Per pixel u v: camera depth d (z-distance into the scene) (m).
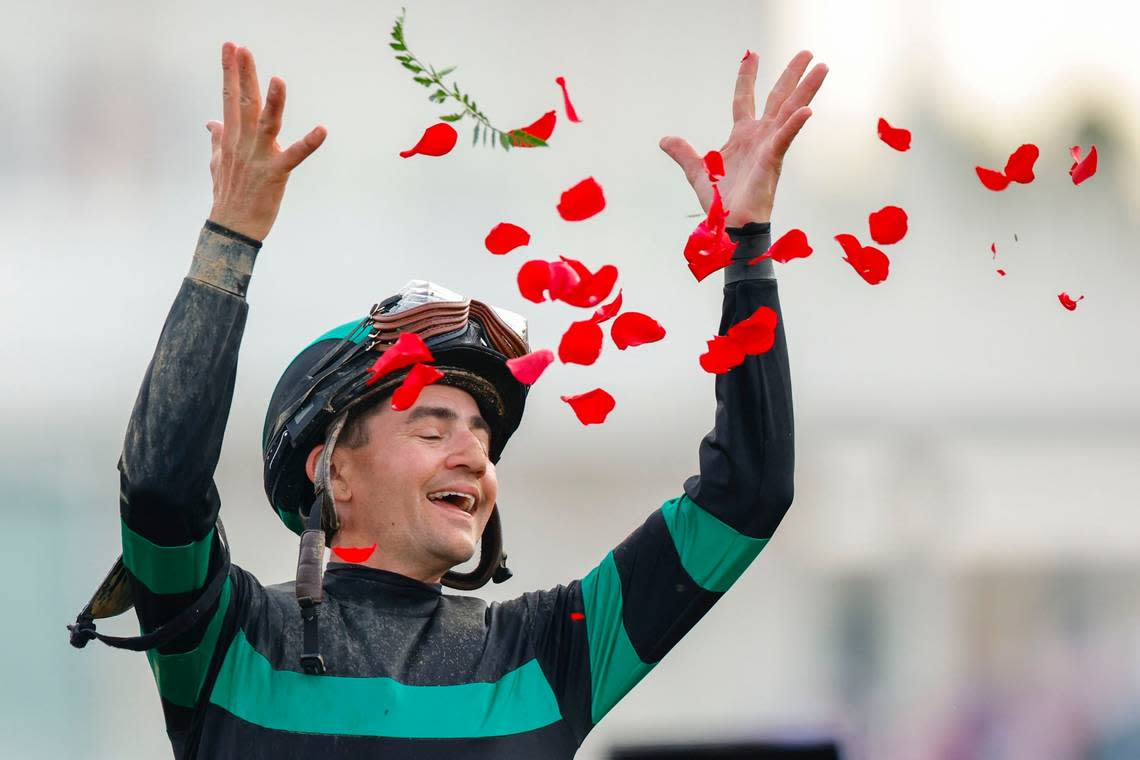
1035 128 24.66
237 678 7.49
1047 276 23.88
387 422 8.02
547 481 20.42
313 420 8.05
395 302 8.16
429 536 7.89
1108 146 24.59
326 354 8.22
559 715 7.73
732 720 18.92
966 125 24.38
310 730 7.35
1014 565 21.25
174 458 7.10
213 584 7.45
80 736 17.39
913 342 22.94
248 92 7.42
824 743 11.13
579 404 6.97
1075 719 19.59
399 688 7.52
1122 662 20.44
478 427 8.20
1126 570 21.27
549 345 20.98
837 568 20.88
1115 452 22.30
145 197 21.81
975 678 20.09
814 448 22.09
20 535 18.52
